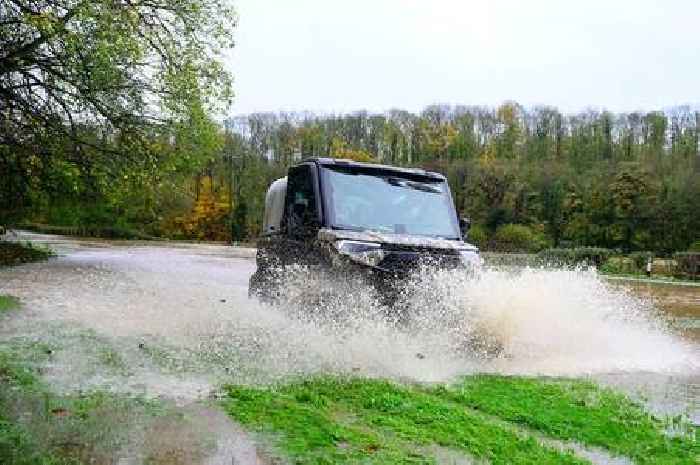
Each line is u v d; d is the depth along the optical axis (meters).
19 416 4.29
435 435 4.30
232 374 5.78
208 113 20.41
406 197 8.78
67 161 19.67
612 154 74.31
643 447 4.42
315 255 8.05
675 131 72.38
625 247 57.19
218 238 71.88
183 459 3.71
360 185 8.64
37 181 20.39
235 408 4.69
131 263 21.95
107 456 3.71
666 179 57.53
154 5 19.23
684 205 54.38
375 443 4.08
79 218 51.78
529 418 4.90
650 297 17.94
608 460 4.16
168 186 23.52
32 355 6.12
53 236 50.88
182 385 5.32
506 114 82.25
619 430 4.74
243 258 29.73
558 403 5.36
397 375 6.12
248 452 3.84
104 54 16.28
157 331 7.80
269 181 74.12
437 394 5.54
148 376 5.57
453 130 80.56
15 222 24.11
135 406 4.67
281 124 83.00
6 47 16.33
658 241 55.78
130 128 19.97
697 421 5.14
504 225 60.25
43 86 17.56
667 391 6.14
